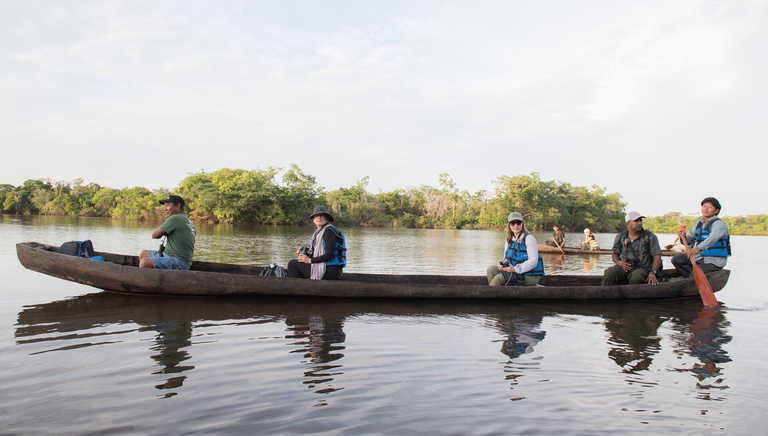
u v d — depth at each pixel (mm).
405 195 80062
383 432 2328
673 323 5176
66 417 2436
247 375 3158
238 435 2264
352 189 77062
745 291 7898
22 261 5945
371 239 25531
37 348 3660
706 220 7098
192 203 57438
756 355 3908
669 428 2457
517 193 69875
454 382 3115
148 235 19969
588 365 3568
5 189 67812
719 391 3035
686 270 7238
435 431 2354
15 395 2719
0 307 5180
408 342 4145
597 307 6102
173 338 4059
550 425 2463
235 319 4863
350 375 3213
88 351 3613
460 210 76250
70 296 5859
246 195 55062
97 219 49438
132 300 5699
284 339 4137
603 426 2463
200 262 6918
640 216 6805
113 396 2734
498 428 2408
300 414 2529
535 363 3594
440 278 7438
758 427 2488
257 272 7133
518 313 5617
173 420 2422
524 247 6551
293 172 61375
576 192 84188
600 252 17000
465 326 4855
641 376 3318
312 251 6543
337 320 4965
